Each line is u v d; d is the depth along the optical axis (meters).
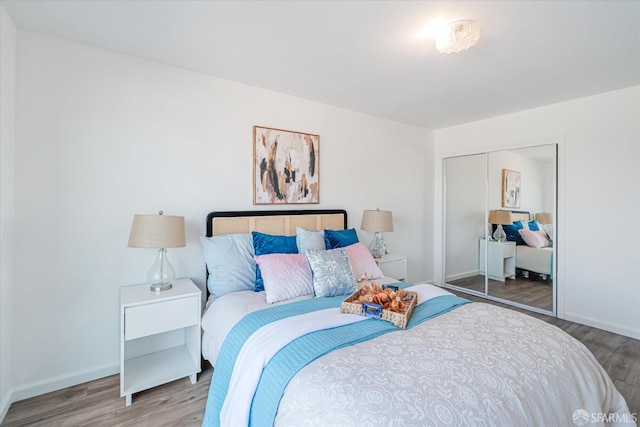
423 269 4.41
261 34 1.94
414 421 0.92
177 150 2.41
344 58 2.25
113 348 2.17
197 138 2.50
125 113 2.21
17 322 1.87
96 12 1.71
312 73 2.52
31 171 1.90
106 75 2.14
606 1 1.60
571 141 3.17
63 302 2.01
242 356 1.45
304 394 1.09
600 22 1.79
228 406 1.35
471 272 4.18
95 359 2.11
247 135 2.76
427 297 2.04
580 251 3.13
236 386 1.36
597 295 3.03
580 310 3.14
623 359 2.41
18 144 1.86
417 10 1.69
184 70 2.44
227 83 2.65
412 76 2.58
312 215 3.13
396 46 2.08
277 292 2.08
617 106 2.87
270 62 2.32
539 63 2.33
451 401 1.00
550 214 3.35
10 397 1.81
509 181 3.71
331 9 1.68
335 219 3.31
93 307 2.11
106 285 2.15
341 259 2.34
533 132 3.46
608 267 2.95
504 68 2.42
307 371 1.18
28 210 1.90
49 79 1.96
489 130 3.88
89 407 1.81
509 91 2.92
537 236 3.47
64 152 2.00
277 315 1.71
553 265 3.34
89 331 2.09
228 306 1.96
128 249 2.22
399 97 3.09
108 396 1.92
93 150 2.09
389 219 3.37
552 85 2.77
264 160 2.85
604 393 1.40
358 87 2.82
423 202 4.38
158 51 2.16
